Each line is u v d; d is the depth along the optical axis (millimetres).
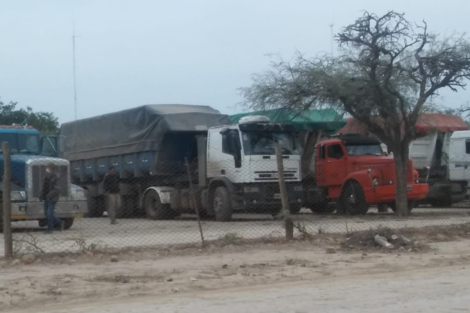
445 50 22453
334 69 22562
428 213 24266
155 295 9969
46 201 18641
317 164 24906
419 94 22875
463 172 27078
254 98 23812
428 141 27812
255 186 22219
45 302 9500
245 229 18344
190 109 25062
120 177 26031
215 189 22922
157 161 24062
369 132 23969
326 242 14672
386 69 22250
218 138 22938
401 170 22500
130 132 25219
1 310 9078
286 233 14852
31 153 21438
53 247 14266
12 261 12289
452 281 10859
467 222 18344
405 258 13164
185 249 13820
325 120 24234
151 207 25094
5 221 12602
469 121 32938
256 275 11422
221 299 9617
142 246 13953
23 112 53844
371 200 23141
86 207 20250
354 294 9875
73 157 28594
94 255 12953
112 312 8820
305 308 8969
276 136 22906
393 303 9250
